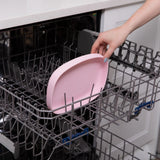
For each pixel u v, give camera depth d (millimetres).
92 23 1322
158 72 1088
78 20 1285
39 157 1163
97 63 1063
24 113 944
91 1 1258
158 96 1715
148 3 1170
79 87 1045
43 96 1112
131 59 1528
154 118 1806
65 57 1336
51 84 927
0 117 1116
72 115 875
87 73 1051
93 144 1396
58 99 993
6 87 1116
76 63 949
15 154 917
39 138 1162
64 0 1254
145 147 1879
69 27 1312
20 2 1198
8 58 1213
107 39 1130
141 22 1165
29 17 1075
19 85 1135
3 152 1131
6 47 1188
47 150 1198
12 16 1048
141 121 1736
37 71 1246
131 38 1496
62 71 925
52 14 1131
